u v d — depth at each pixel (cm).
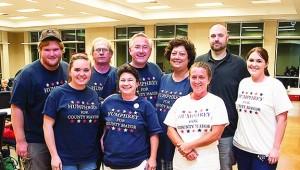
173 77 245
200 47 1208
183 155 202
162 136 240
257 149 228
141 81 253
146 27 1300
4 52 1573
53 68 237
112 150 215
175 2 916
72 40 1477
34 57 1628
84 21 1238
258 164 230
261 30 1130
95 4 862
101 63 301
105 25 1326
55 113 213
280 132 223
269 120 226
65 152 214
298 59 1109
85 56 217
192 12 1045
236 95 256
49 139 211
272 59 1120
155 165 221
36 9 1016
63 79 245
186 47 235
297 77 1117
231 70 256
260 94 229
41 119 236
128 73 218
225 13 1002
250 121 232
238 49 1180
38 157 239
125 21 1184
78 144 215
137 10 1080
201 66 208
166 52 246
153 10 1087
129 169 216
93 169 224
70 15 1202
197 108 207
